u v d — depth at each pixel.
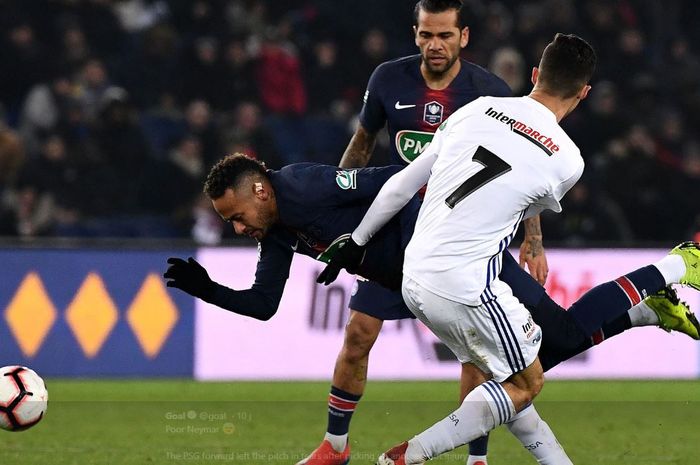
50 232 46.34
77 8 52.59
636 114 53.72
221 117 50.03
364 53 52.50
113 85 51.44
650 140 53.12
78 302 36.88
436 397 33.34
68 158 47.22
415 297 18.27
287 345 37.12
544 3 55.41
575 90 18.73
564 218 46.53
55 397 32.97
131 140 47.28
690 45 59.34
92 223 46.53
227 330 37.09
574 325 19.20
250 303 19.02
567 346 19.27
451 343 18.59
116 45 52.91
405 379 37.00
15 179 46.50
